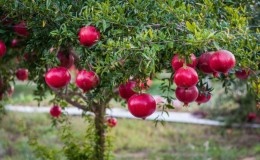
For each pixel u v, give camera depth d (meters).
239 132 10.33
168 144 9.41
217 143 9.47
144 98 2.45
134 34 2.51
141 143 9.44
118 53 2.28
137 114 2.46
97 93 2.87
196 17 2.59
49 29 2.86
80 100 4.49
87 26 2.57
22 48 3.60
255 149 8.63
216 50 2.39
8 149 8.16
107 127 4.27
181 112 12.61
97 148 4.22
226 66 2.25
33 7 2.68
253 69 2.67
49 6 2.69
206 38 2.17
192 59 2.33
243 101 10.32
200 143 9.34
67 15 2.68
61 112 4.29
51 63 2.76
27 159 6.84
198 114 11.70
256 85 2.65
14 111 11.57
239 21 2.46
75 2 2.81
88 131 4.25
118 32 2.48
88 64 2.73
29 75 4.20
